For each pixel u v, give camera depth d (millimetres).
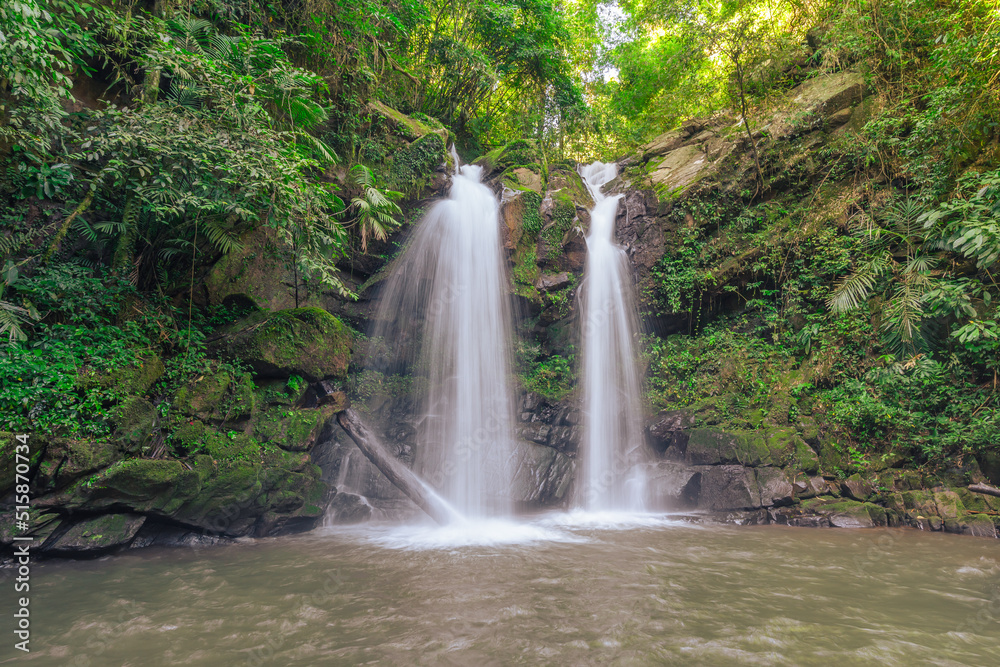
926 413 8070
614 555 5773
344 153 10430
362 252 10203
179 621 3762
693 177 11688
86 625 3678
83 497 5438
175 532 6316
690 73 13547
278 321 7465
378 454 7848
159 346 6918
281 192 6516
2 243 6270
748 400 9180
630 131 17500
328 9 10320
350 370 9672
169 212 6652
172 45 6914
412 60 13883
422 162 10992
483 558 5637
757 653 3213
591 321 10969
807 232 9984
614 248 11852
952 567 5250
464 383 10117
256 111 6863
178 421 6398
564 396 10250
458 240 10805
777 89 12031
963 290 7512
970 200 7516
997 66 7922
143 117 6230
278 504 6836
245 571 5105
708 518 8109
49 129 6410
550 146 17156
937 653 3219
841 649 3275
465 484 8992
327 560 5562
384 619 3807
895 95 10031
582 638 3457
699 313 10977
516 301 10859
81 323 6438
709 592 4430
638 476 9016
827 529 7270
